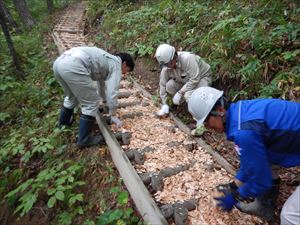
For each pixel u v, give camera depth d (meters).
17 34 11.41
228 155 3.33
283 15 4.26
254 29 4.13
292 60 3.67
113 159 3.39
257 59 3.84
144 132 3.77
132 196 2.85
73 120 4.27
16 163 4.03
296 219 1.94
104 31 8.66
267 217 2.49
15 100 5.59
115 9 9.80
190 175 3.00
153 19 6.92
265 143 1.98
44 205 3.23
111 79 3.52
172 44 5.65
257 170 1.90
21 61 7.54
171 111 4.29
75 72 3.29
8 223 3.40
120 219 2.63
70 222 2.86
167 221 2.49
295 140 1.95
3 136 4.86
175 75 3.97
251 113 1.96
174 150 3.42
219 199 2.45
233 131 1.96
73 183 3.24
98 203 2.98
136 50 6.28
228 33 4.44
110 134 3.48
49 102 5.24
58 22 12.29
